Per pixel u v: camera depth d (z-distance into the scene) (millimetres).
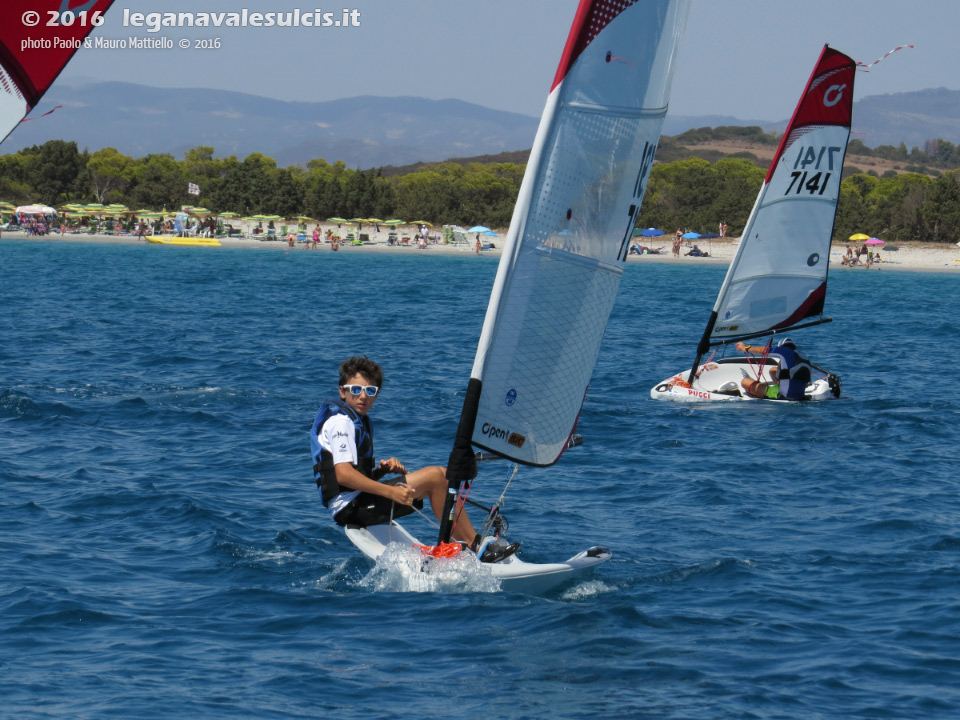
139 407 61906
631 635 27328
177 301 149875
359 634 27219
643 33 29953
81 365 80062
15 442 51375
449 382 77500
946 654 25922
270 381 74750
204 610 28844
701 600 30500
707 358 98500
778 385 72062
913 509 41875
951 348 112688
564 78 29172
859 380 85000
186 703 22281
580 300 30609
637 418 64188
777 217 72875
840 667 25047
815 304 74500
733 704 22781
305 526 37844
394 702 22766
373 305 155875
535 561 34406
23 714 21328
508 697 23078
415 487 32656
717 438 58000
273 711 22031
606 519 40312
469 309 152750
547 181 29547
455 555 31516
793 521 40062
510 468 49156
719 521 40031
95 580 31000
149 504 40031
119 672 23984
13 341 93312
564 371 31031
